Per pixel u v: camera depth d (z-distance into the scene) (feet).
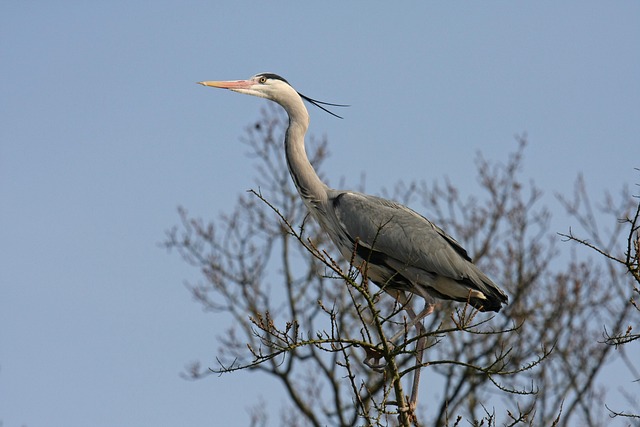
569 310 58.34
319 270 60.95
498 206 63.00
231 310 63.67
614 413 31.78
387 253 40.27
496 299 40.50
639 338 30.42
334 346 27.86
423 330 38.52
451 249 39.99
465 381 57.41
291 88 43.98
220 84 43.91
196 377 59.16
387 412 27.84
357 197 41.27
